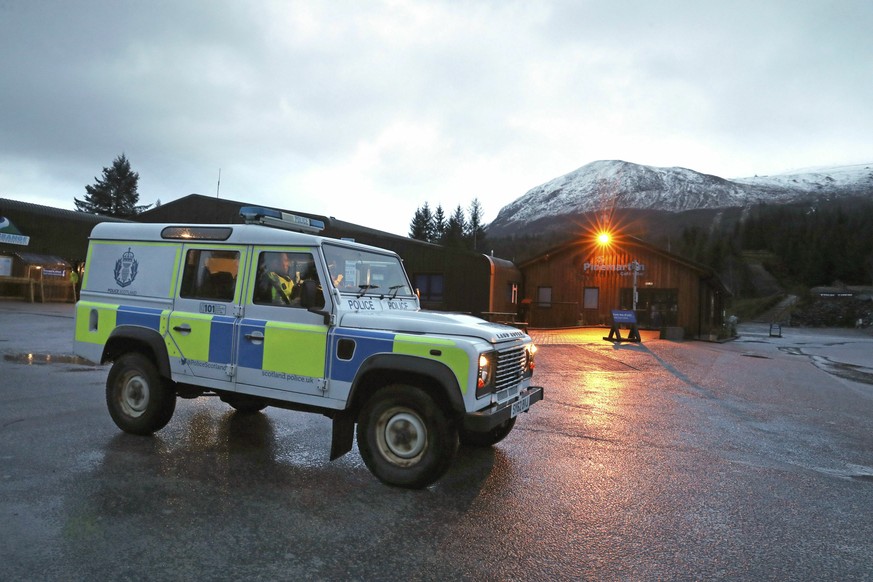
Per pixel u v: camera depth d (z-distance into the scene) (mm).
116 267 6246
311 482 4820
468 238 83938
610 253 30156
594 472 5398
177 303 5750
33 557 3338
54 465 4957
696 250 112500
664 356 16891
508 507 4418
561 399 9195
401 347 4656
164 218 32375
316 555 3506
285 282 5234
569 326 30297
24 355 11312
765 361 17547
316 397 4953
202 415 6961
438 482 4949
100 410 7004
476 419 4383
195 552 3482
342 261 5352
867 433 7785
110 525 3812
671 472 5508
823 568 3576
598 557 3617
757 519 4375
